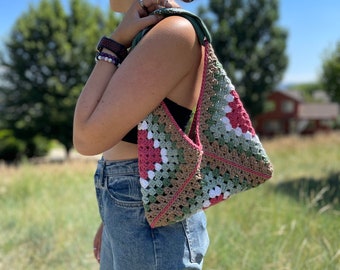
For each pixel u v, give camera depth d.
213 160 1.35
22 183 7.59
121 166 1.38
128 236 1.37
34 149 31.75
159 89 1.26
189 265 1.41
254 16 41.16
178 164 1.30
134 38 1.35
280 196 5.37
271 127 46.84
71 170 9.34
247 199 5.02
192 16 1.32
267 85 41.75
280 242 3.44
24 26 29.67
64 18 30.94
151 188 1.30
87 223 4.57
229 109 1.36
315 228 3.65
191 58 1.30
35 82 29.83
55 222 4.77
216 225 4.11
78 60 29.61
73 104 29.30
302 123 46.66
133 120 1.27
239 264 3.22
